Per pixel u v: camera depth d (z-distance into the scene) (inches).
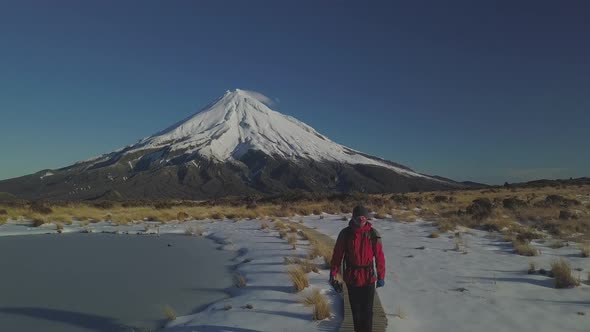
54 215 1122.7
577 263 450.3
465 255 509.4
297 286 358.9
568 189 1916.8
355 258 247.8
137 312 335.3
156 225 986.1
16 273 476.4
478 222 807.7
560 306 308.3
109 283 427.8
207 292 391.5
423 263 465.7
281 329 274.8
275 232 775.1
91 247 668.1
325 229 806.5
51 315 328.2
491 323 276.5
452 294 344.5
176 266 512.1
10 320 317.7
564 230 676.1
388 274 417.1
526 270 422.3
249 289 382.9
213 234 818.8
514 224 764.6
